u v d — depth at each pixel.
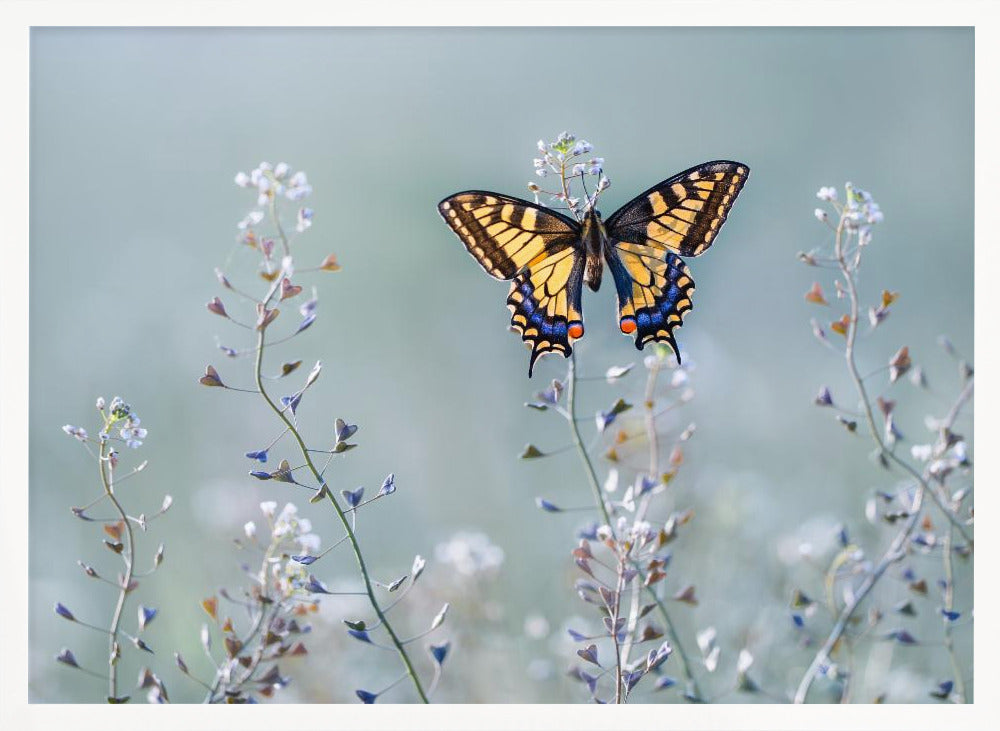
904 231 1.35
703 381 1.10
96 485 1.07
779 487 1.06
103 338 1.15
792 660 0.95
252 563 1.00
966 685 0.91
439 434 1.12
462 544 0.96
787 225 1.33
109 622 1.00
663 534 0.86
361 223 1.37
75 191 1.35
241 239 0.84
